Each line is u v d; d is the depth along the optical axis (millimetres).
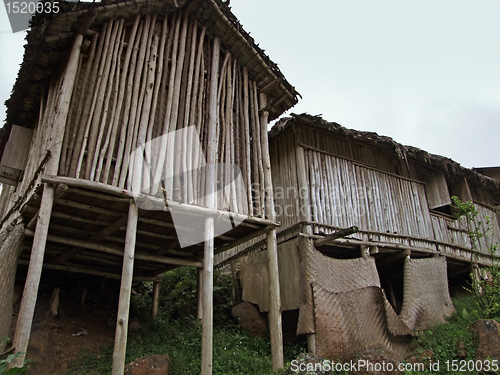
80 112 6941
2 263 6539
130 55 7793
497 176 16297
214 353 8492
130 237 6641
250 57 9703
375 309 9562
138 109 7488
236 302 11758
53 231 8164
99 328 9039
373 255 11391
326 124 10672
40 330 7883
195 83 8562
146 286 12852
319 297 8977
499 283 10641
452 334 9203
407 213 12398
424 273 11156
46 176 6145
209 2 8625
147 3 8055
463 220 13750
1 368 5164
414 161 12859
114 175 6762
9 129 10414
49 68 8242
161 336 9250
